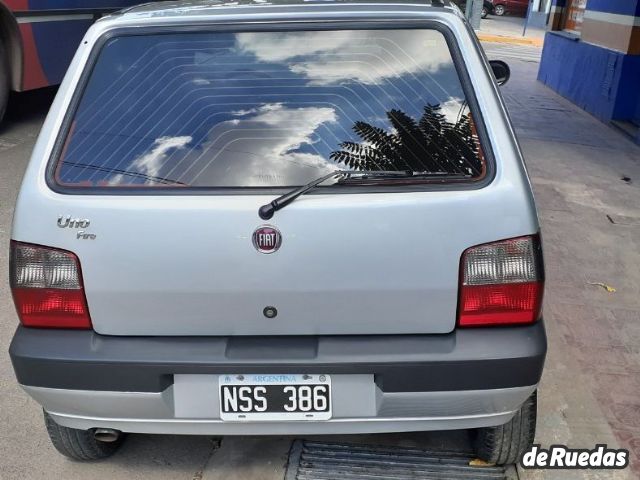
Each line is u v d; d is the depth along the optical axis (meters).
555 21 12.09
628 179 6.68
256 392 2.14
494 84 2.30
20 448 2.84
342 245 2.05
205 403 2.17
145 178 2.17
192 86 2.30
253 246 2.06
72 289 2.14
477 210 2.05
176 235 2.08
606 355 3.54
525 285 2.09
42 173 2.17
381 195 2.06
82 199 2.12
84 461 2.76
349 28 2.31
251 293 2.10
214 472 2.69
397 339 2.12
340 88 2.27
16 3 6.77
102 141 2.22
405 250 2.06
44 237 2.12
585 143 8.16
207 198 2.09
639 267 4.64
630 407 3.12
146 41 2.34
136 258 2.10
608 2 9.52
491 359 2.07
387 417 2.16
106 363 2.13
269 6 2.40
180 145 2.22
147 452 2.81
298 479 2.62
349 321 2.12
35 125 7.69
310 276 2.07
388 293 2.09
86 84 2.30
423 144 2.17
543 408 3.09
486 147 2.13
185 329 2.16
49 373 2.16
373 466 2.69
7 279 4.25
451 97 2.23
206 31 2.33
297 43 2.31
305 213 2.04
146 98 2.29
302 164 2.17
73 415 2.26
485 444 2.57
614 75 9.01
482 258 2.07
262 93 2.28
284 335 2.16
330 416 2.16
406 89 2.25
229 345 2.15
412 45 2.29
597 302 4.12
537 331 2.13
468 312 2.10
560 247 4.93
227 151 2.20
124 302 2.14
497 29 23.02
